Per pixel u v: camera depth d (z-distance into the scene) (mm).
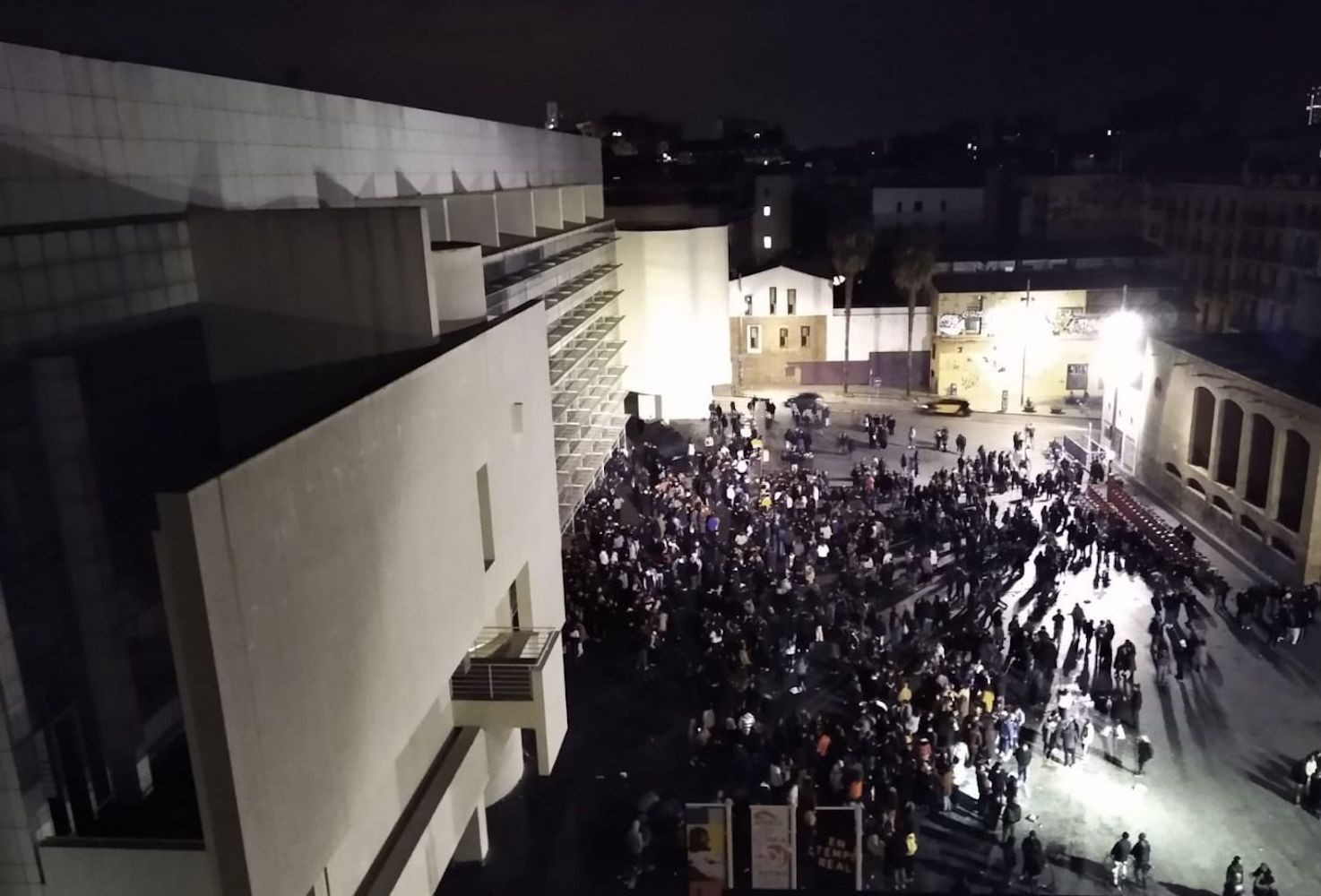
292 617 10516
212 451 16172
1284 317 54312
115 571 13023
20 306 11828
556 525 23078
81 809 12172
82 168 14227
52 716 11828
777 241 76562
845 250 58625
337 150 22938
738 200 76125
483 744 19469
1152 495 42844
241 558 9453
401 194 26906
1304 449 32625
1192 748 24188
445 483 15383
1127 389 46312
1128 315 46719
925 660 25531
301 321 15953
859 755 22266
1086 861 20312
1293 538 32469
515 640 19797
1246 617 30484
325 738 11305
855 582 30578
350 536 11977
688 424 53531
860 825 19156
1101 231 75375
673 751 24375
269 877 9992
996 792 20938
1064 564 32312
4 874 11109
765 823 19016
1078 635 27859
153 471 14359
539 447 21359
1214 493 37969
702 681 26453
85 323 13055
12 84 12867
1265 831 21266
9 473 11445
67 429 12023
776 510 35844
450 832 17453
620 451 47062
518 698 18391
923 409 54906
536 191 38750
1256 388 34969
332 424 11500
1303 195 52062
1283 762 23625
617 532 34406
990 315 56188
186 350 15531
